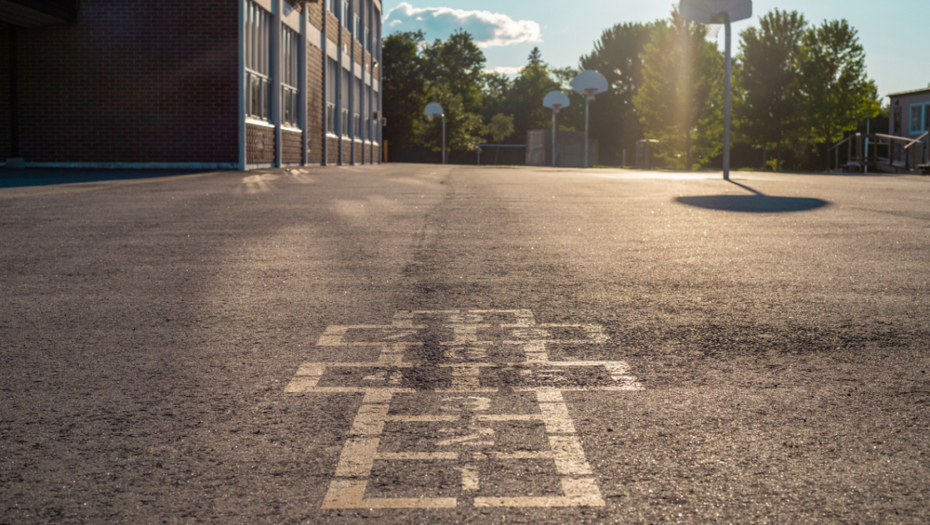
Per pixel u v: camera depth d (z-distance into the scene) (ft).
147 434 6.92
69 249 18.71
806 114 155.94
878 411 7.48
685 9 59.16
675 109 163.22
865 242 20.13
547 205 30.86
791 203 31.96
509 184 47.34
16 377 8.71
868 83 157.07
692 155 164.35
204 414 7.43
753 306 12.57
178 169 63.93
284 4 75.72
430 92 230.07
